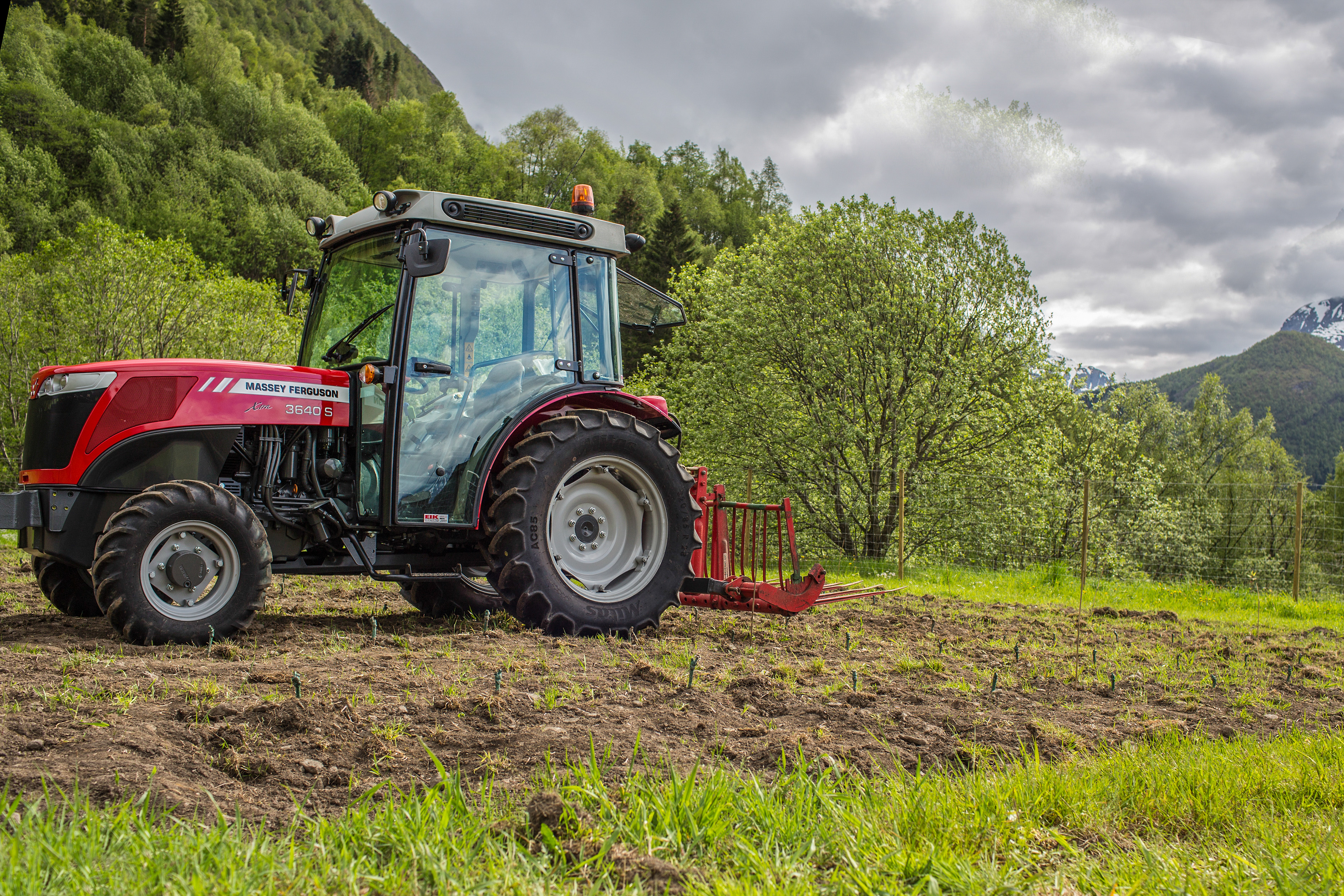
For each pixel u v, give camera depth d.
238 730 2.84
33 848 1.79
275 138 77.50
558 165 79.00
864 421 16.42
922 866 1.96
